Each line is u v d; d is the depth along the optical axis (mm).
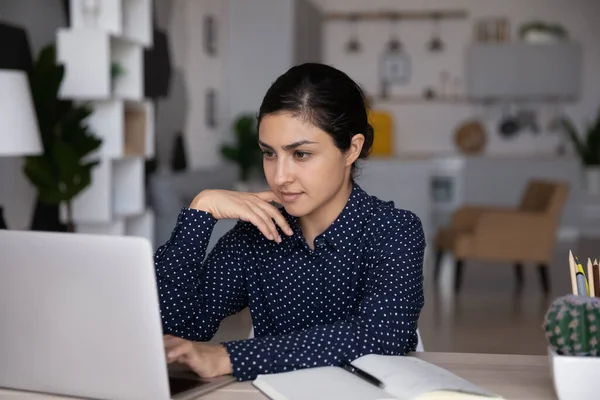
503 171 9164
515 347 4297
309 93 1434
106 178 4738
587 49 9688
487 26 9672
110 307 1195
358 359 1379
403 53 9938
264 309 1685
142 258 1158
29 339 1278
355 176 1695
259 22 8523
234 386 1330
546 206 6121
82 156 4230
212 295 1661
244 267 1681
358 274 1616
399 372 1266
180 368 1431
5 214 4227
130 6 5191
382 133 9234
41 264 1227
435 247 6738
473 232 6133
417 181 7965
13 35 4172
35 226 4551
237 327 4664
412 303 1527
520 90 9422
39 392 1307
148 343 1186
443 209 9273
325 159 1458
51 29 4746
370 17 9906
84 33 4535
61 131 4246
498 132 9891
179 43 6988
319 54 9789
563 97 9758
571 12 9680
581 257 7738
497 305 5504
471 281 6531
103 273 1185
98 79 4547
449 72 9875
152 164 6184
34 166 4062
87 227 4867
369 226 1608
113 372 1224
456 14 9781
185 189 6004
